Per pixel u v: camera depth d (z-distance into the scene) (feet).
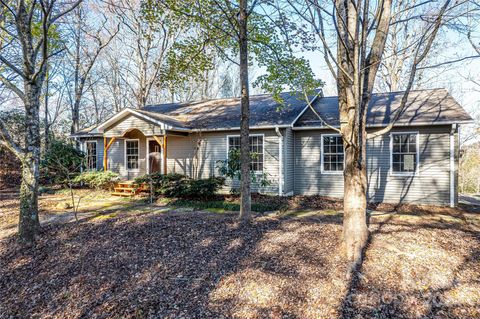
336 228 19.06
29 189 18.85
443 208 27.66
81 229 20.48
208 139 38.01
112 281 13.99
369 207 28.50
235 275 13.60
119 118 38.29
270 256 15.19
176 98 93.15
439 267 13.65
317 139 34.63
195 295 12.44
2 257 16.83
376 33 15.76
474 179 63.77
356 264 13.75
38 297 13.32
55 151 42.16
